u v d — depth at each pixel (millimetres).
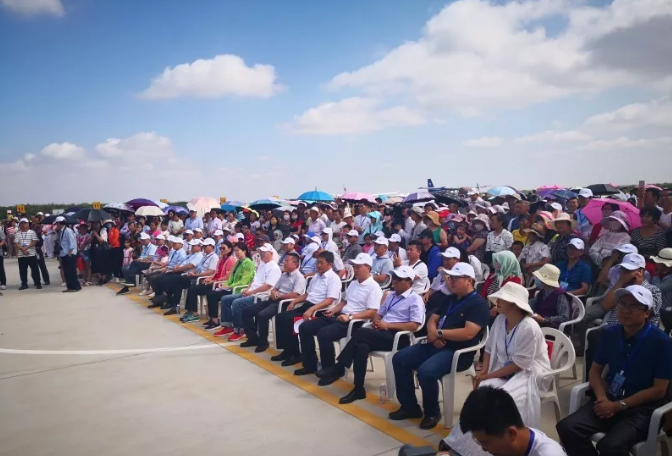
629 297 3344
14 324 9094
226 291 8250
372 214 11648
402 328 5207
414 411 4629
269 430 4504
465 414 2137
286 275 7188
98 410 5113
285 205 17734
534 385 3752
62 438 4512
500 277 6324
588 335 4609
